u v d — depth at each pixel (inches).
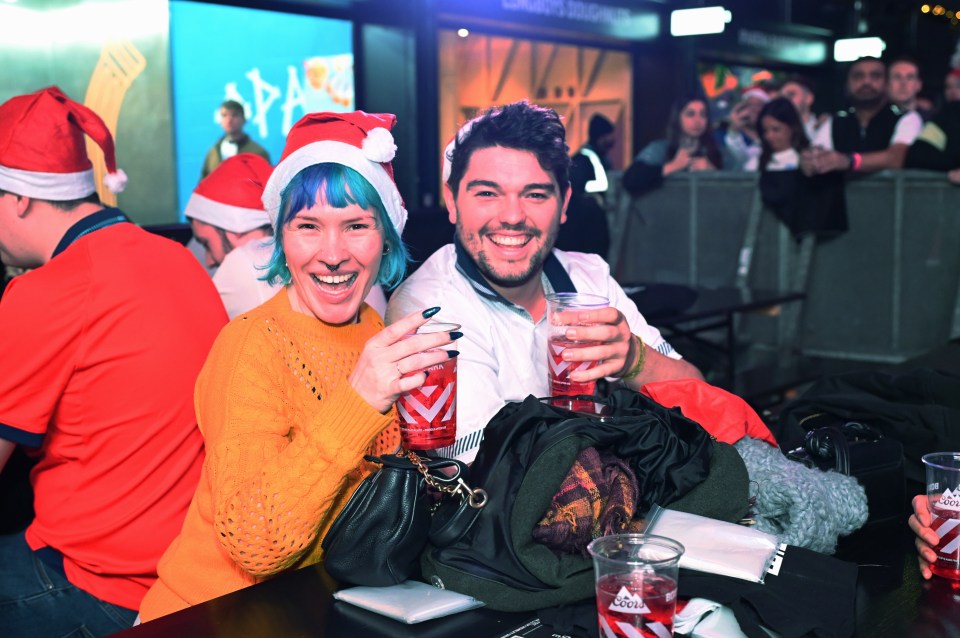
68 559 85.8
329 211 66.4
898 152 260.1
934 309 260.5
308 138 66.9
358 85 305.7
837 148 275.9
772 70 462.6
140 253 86.7
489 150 78.6
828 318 277.9
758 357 272.2
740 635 52.2
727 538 58.7
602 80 420.2
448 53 347.6
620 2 369.4
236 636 53.9
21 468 113.3
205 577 66.9
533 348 84.2
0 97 247.8
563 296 71.2
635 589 47.8
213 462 62.0
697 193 294.2
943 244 256.7
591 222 237.6
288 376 68.2
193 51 278.1
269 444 62.4
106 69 260.5
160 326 84.0
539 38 354.3
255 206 136.3
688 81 399.2
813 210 263.0
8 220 89.7
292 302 72.1
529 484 55.9
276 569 59.7
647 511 62.6
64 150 88.4
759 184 273.6
